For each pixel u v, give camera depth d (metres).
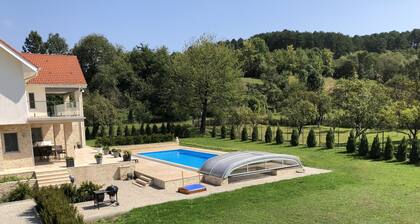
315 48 128.50
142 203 16.06
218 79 48.12
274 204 15.18
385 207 14.22
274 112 71.50
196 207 15.12
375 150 26.14
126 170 22.50
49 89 29.44
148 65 82.81
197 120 60.22
